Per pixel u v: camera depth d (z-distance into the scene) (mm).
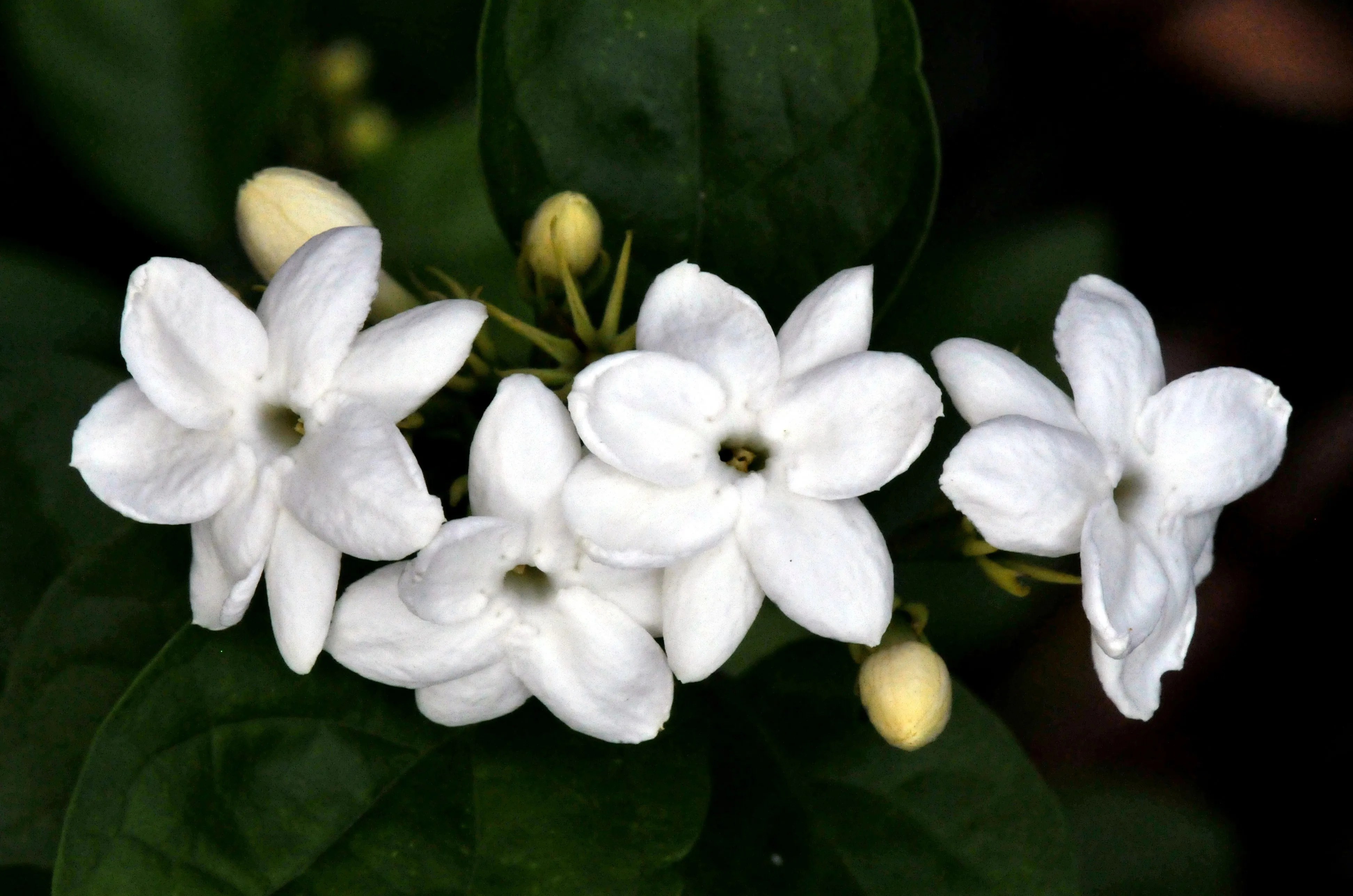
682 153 319
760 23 315
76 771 310
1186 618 303
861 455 293
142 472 296
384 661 294
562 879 297
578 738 303
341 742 299
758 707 313
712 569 295
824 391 295
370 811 297
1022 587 303
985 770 309
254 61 333
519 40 314
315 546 293
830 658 314
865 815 308
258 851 294
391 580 294
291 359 296
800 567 293
